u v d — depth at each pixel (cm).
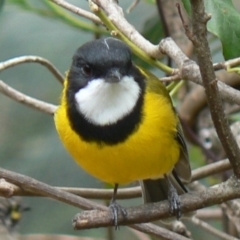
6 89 338
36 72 357
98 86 331
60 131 333
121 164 332
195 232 352
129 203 353
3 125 356
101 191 335
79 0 352
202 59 323
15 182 328
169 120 332
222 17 329
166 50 331
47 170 353
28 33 356
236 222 340
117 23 333
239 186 327
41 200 354
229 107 344
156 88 333
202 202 328
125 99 331
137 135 331
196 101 346
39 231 353
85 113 331
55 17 345
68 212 354
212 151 346
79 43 355
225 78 345
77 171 353
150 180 338
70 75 333
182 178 337
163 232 330
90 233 353
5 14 354
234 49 329
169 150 332
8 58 355
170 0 345
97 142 331
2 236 338
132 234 354
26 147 355
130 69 332
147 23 346
